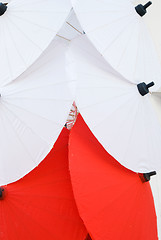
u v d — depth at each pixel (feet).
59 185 3.09
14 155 2.92
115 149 3.02
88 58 3.12
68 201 3.04
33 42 2.91
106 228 2.92
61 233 2.96
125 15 3.20
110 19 3.08
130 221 3.18
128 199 3.21
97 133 2.94
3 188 3.12
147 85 3.12
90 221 2.82
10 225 3.06
